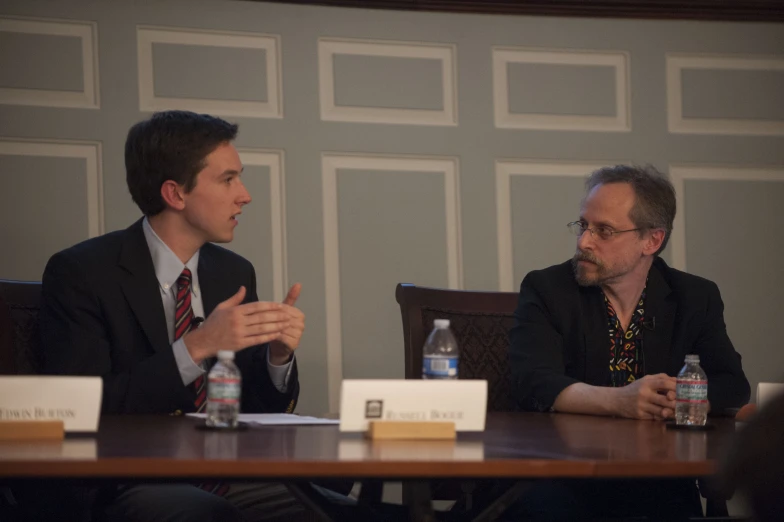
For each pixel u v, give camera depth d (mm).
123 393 4535
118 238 5363
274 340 5059
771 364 9305
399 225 8734
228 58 8398
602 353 5523
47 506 4441
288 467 2711
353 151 8648
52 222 7969
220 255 5742
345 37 8641
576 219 9086
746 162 9391
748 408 4520
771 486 1312
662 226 5570
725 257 9305
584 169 9141
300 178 8523
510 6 8922
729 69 9383
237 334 4480
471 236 8859
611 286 5633
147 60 8219
